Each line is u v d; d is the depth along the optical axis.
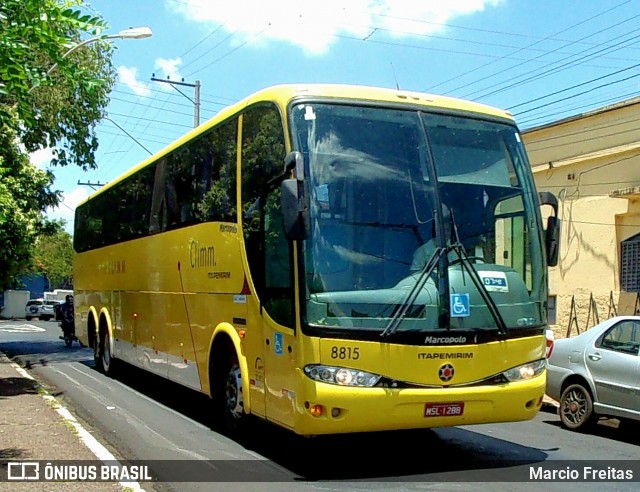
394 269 6.80
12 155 17.59
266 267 7.50
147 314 12.02
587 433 9.83
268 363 7.37
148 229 12.05
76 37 15.90
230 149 8.72
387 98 7.44
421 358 6.66
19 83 8.10
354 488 6.58
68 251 69.69
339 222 6.80
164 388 13.41
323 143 7.00
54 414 10.19
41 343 26.42
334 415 6.47
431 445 8.48
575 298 17.91
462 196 7.29
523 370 7.16
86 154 22.67
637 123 16.48
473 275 7.03
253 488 6.58
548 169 18.84
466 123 7.64
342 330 6.50
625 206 16.70
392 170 7.11
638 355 9.28
